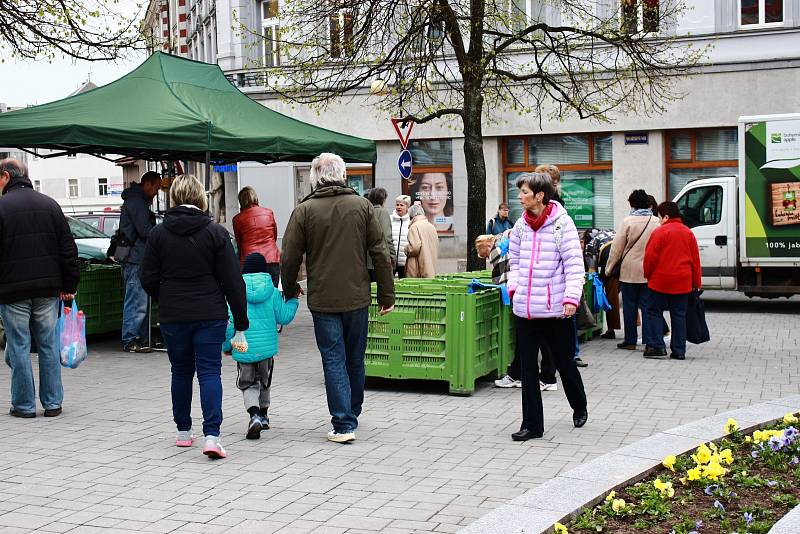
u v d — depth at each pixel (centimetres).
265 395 795
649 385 989
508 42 1731
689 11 2403
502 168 2669
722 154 2441
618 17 2023
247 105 1392
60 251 859
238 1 3033
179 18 4425
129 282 1271
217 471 669
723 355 1202
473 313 945
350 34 1736
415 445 741
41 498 608
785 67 2334
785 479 598
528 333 754
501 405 903
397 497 602
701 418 826
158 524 554
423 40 1705
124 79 1327
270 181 3012
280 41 1873
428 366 961
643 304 1202
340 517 562
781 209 1672
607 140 2553
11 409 870
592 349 1263
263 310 767
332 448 733
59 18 1454
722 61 2378
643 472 612
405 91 1767
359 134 2800
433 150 2756
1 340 1323
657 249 1166
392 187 2795
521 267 757
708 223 1742
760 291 1708
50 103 1256
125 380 1053
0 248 838
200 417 848
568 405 889
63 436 782
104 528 548
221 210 3234
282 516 566
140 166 5475
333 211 746
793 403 813
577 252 743
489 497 601
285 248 753
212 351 712
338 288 745
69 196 7462
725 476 607
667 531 511
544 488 576
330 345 752
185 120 1212
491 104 2530
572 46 1866
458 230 2744
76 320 870
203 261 709
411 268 1415
